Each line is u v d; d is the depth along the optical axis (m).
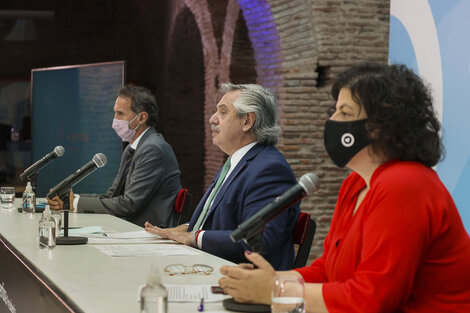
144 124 4.62
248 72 9.13
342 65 7.17
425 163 1.71
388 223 1.59
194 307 1.77
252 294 1.74
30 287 2.37
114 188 4.73
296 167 7.42
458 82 3.37
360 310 1.57
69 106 7.32
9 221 3.70
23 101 12.35
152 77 12.58
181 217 4.19
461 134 3.34
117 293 1.92
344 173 7.47
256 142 3.08
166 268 2.27
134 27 12.53
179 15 11.10
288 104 7.41
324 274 2.08
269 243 2.66
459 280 1.64
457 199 3.36
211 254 2.84
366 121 1.72
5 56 12.29
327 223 7.43
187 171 12.25
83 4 12.48
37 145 7.70
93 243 2.90
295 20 7.25
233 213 2.92
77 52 12.53
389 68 1.77
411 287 1.60
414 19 3.74
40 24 12.39
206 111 10.52
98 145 7.00
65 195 3.03
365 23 7.11
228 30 9.09
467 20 3.32
